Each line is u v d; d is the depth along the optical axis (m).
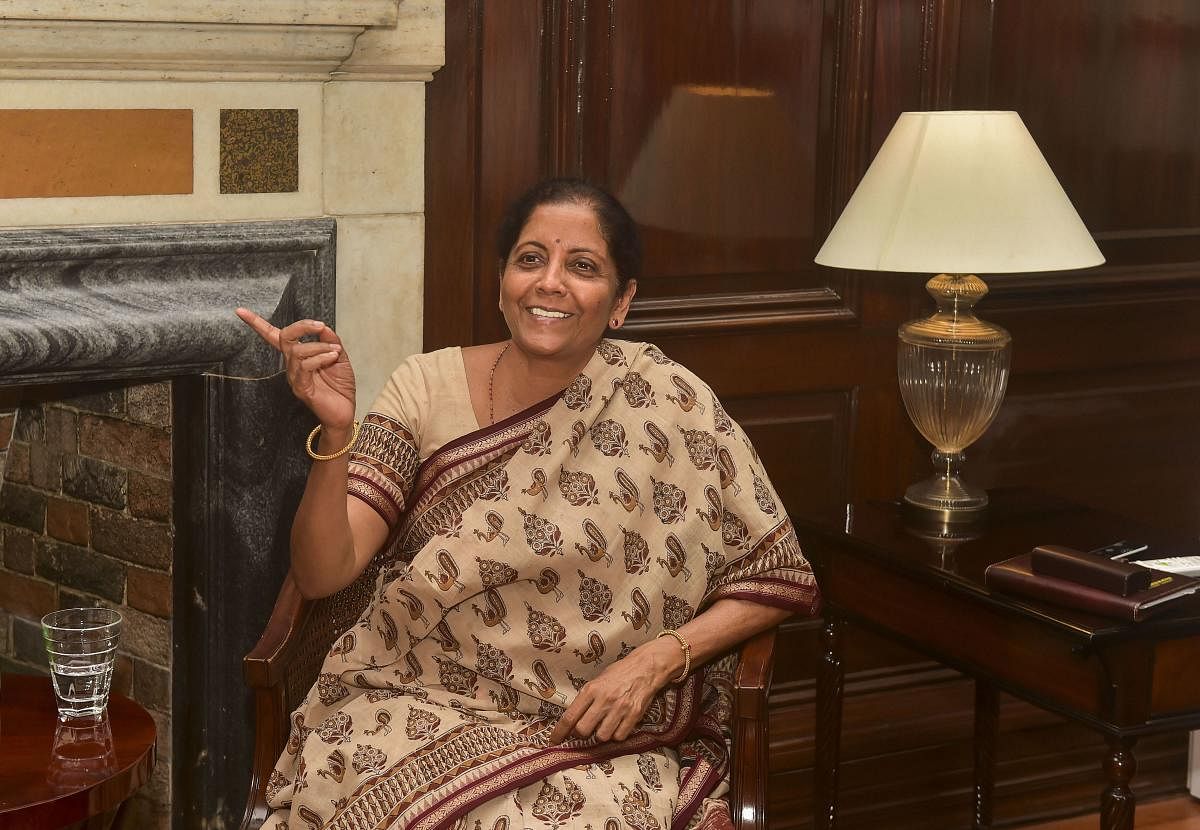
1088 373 3.43
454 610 2.10
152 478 2.58
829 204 3.08
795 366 3.13
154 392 2.54
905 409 3.26
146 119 2.32
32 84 2.22
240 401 2.46
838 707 2.84
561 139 2.81
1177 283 3.45
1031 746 3.46
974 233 2.57
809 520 2.82
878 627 2.71
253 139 2.43
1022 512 2.88
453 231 2.76
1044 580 2.35
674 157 2.92
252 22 2.26
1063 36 3.21
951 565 2.55
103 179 2.30
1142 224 3.39
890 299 3.19
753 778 2.11
